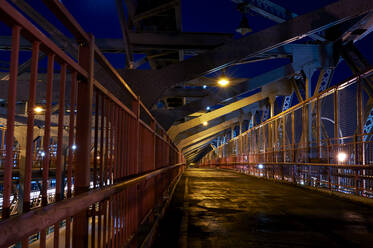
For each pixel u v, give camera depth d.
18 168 15.09
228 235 5.71
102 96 2.67
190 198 11.27
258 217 7.56
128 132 3.87
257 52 12.35
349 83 12.28
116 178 3.20
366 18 17.55
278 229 6.26
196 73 11.90
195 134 38.72
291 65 21.86
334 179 12.70
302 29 12.29
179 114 18.34
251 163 29.86
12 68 1.26
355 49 20.44
